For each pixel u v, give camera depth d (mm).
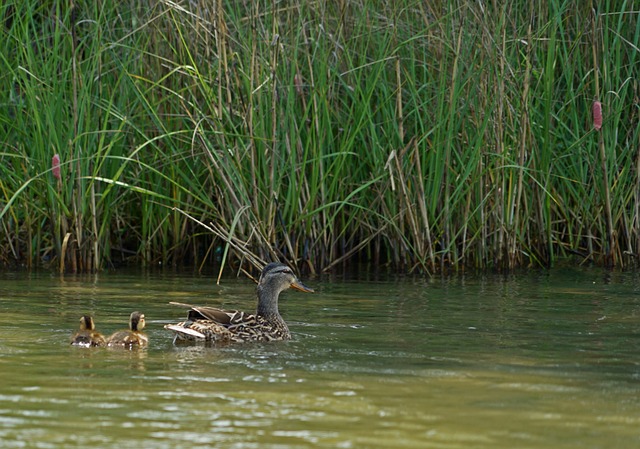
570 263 19250
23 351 10148
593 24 17938
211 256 19500
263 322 11195
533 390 8594
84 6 18125
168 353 10203
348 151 17031
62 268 17375
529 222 19078
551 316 12906
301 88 17125
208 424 7414
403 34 17906
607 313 13188
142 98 16688
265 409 7848
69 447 6852
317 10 17156
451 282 16531
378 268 18469
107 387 8539
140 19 17844
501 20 17219
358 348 10547
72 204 17453
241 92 16781
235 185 16672
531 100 18312
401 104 17188
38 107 17531
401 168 17234
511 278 17078
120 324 11930
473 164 17453
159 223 18734
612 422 7621
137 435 7129
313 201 17344
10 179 17531
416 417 7664
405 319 12602
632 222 19031
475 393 8461
